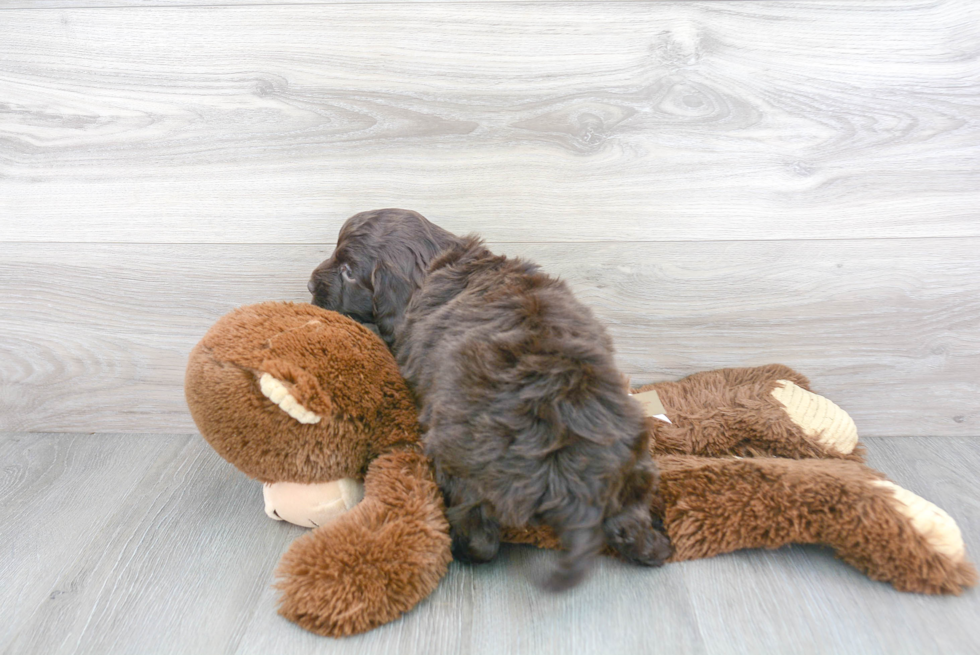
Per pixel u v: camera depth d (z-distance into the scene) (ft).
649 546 3.57
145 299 5.11
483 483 3.30
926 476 4.59
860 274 4.90
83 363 5.26
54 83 4.76
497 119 4.74
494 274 4.07
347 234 4.29
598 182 4.82
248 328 3.71
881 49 4.52
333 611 3.16
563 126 4.74
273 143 4.82
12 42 4.71
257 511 4.33
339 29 4.61
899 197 4.76
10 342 5.21
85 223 4.98
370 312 4.25
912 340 5.00
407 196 4.90
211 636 3.25
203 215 4.95
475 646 3.16
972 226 4.76
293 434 3.60
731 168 4.76
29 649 3.20
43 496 4.49
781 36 4.53
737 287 4.97
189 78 4.73
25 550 3.92
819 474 3.69
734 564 3.71
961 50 4.50
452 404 3.40
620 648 3.14
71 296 5.12
